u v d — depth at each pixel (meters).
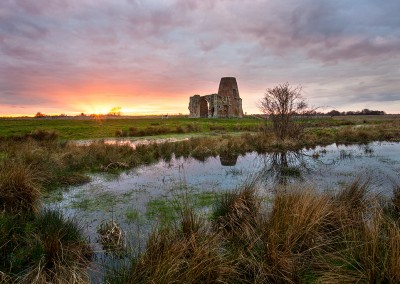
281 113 19.61
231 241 5.12
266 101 19.73
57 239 4.68
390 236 4.07
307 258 4.39
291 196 5.71
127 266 4.18
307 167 12.66
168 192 8.77
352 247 4.12
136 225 6.16
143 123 49.66
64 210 7.17
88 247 5.12
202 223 5.27
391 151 17.06
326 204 5.42
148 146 16.75
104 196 8.35
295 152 16.91
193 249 4.31
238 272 4.08
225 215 5.89
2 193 6.06
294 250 4.50
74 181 9.84
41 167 10.12
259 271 3.99
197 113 76.88
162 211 7.02
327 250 4.57
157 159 14.91
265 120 20.64
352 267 3.95
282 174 11.26
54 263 4.27
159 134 28.44
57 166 11.02
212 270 3.92
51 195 8.42
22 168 7.00
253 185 6.87
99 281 4.18
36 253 4.61
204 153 16.28
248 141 19.58
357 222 5.09
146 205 7.52
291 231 4.50
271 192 8.20
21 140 19.31
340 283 3.59
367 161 13.77
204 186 9.48
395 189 7.51
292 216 4.94
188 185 9.62
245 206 5.94
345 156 15.23
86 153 13.52
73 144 16.41
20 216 5.76
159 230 4.80
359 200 6.36
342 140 22.45
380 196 6.98
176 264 3.75
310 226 4.69
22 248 4.82
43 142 17.27
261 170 12.13
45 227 5.30
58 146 15.46
